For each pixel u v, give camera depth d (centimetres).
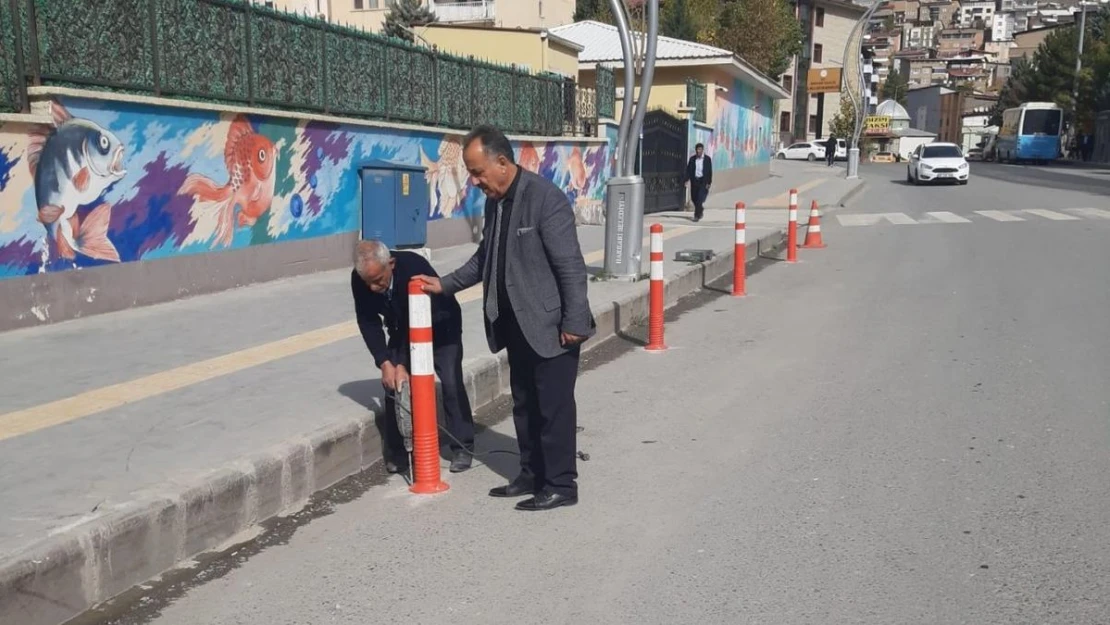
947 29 16700
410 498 482
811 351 802
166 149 861
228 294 939
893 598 360
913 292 1091
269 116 994
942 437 556
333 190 1121
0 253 719
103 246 808
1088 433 555
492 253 451
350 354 688
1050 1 17588
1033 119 5309
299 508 466
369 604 365
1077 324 878
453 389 522
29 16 729
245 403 554
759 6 4909
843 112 6153
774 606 356
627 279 1074
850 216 2108
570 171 1806
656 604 360
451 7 4612
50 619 343
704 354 807
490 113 1516
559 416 452
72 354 675
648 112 2117
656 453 544
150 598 370
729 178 3017
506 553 411
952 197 2573
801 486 482
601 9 5247
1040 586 367
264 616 356
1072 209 2048
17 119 707
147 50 840
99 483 415
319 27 1080
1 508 384
